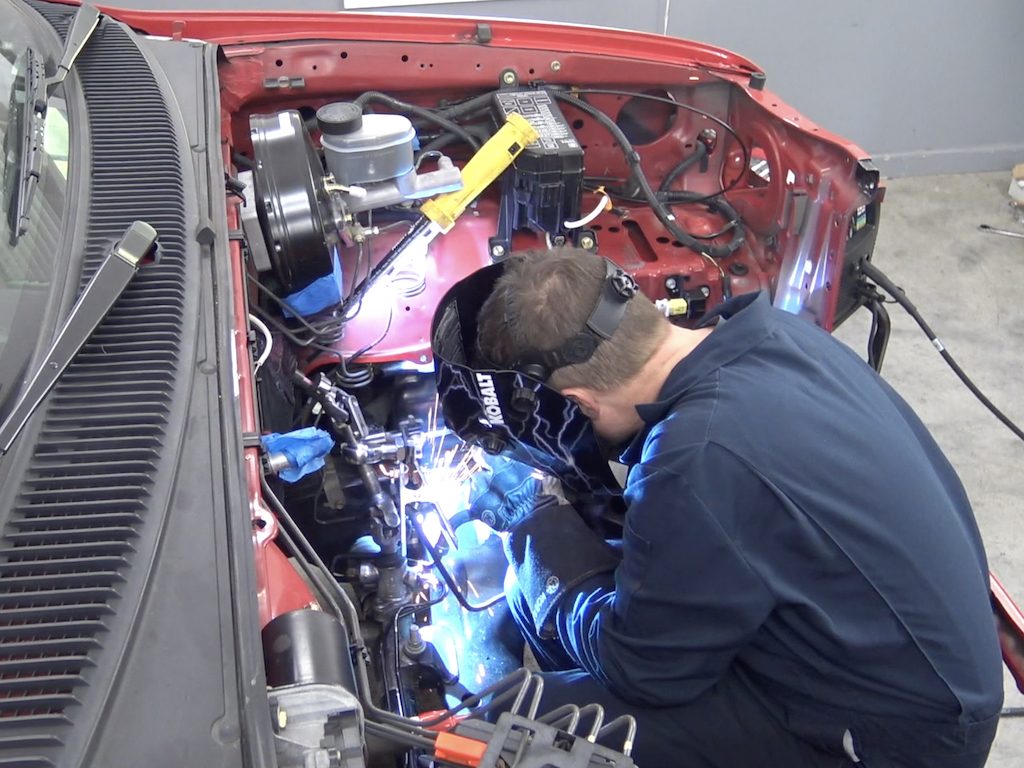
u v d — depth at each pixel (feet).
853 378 4.09
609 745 3.94
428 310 5.50
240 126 6.04
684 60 6.36
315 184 4.96
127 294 3.27
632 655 3.76
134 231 3.25
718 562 3.45
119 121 4.25
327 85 5.95
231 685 2.26
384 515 4.42
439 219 5.39
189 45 5.31
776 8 10.27
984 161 12.00
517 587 4.79
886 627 3.63
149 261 3.41
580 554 4.52
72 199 3.64
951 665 3.67
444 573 4.62
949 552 3.71
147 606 2.39
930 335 6.61
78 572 2.43
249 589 2.45
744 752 4.15
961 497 4.38
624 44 6.31
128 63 4.82
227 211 4.27
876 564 3.55
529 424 4.34
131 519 2.56
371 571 4.53
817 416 3.63
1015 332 9.48
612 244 6.22
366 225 5.81
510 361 3.92
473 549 5.36
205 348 3.13
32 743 2.08
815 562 3.54
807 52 10.71
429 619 4.78
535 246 6.07
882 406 4.05
